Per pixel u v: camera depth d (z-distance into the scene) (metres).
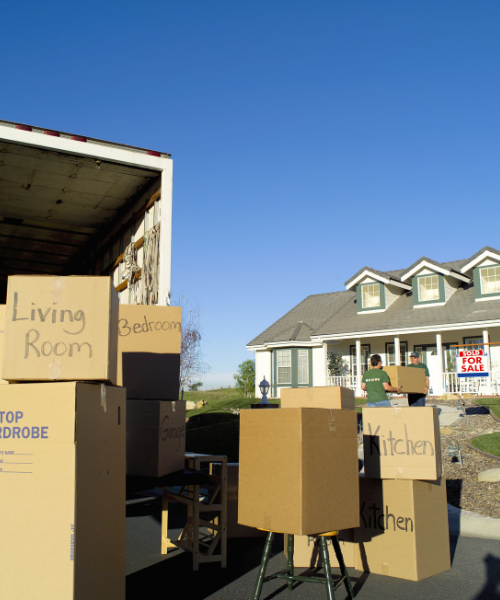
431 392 17.08
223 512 4.27
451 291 17.91
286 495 3.06
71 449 2.41
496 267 16.64
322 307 21.92
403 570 3.80
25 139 4.98
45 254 8.88
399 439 3.91
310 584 3.76
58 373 2.55
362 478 4.06
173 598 3.49
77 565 2.36
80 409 2.47
